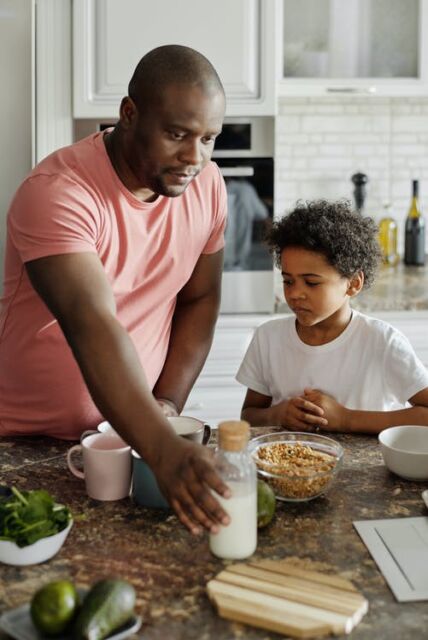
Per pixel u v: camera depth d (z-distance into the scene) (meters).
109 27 2.70
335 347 1.78
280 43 2.96
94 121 2.77
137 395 1.12
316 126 3.40
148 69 1.30
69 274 1.29
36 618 0.87
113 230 1.48
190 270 1.68
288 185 3.43
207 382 2.87
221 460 1.06
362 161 3.44
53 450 1.49
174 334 1.75
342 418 1.59
